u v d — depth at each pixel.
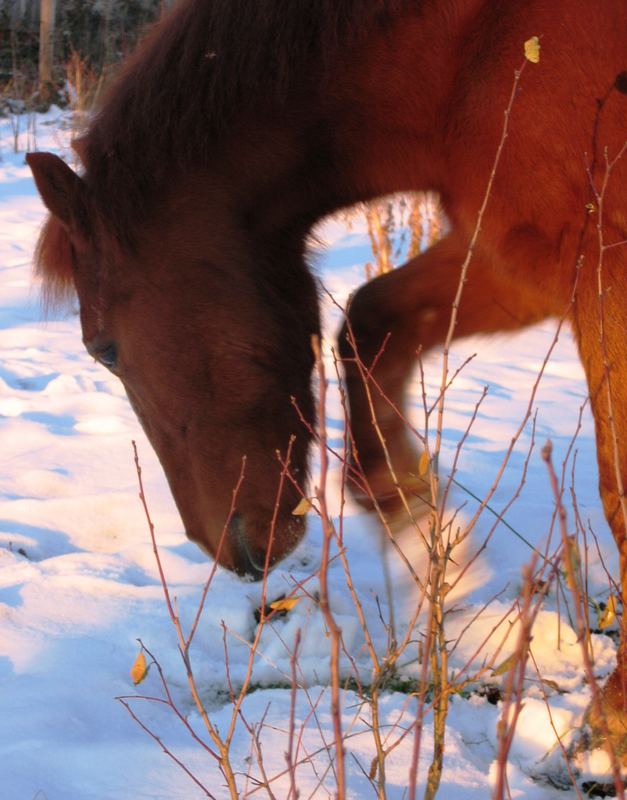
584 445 4.84
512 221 2.50
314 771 2.17
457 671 2.80
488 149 2.48
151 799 2.12
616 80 2.32
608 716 2.33
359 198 2.86
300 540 2.84
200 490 2.78
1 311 6.70
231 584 3.26
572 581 1.60
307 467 2.89
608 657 2.86
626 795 2.15
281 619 3.11
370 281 3.26
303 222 2.90
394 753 2.34
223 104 2.69
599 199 2.24
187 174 2.70
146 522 3.87
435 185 2.75
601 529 3.79
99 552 3.75
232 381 2.71
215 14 2.70
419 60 2.58
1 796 2.10
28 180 10.53
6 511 3.93
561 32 2.36
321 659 2.85
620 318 2.36
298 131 2.72
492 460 4.56
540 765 2.38
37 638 2.95
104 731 2.46
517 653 1.65
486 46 2.46
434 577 2.05
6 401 5.16
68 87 14.00
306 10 2.69
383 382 3.18
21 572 3.39
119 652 2.89
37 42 15.51
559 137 2.37
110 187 2.65
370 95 2.66
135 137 2.68
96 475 4.30
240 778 2.21
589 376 2.43
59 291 2.81
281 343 2.78
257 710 2.57
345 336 3.23
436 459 2.18
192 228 2.69
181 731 2.49
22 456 4.49
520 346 6.43
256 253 2.79
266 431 2.75
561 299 2.49
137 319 2.70
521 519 3.88
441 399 2.10
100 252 2.69
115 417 4.93
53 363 5.80
